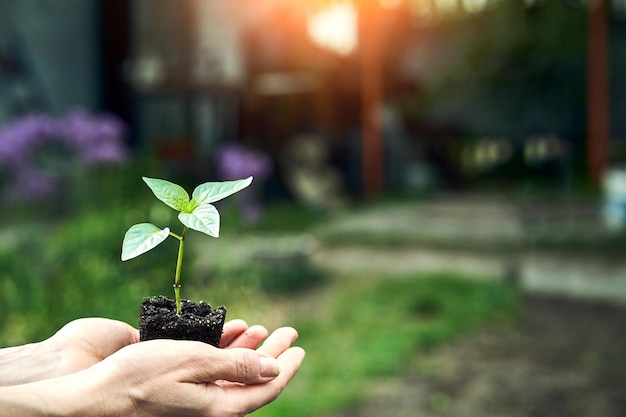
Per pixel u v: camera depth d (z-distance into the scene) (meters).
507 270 7.74
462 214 12.03
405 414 4.08
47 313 4.46
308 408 4.02
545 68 15.74
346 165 14.98
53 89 10.61
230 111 13.15
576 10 15.32
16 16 10.24
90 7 11.01
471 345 5.27
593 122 14.49
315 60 15.04
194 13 12.14
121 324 1.83
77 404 1.36
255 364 1.54
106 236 5.40
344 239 9.74
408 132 16.34
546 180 15.56
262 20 13.83
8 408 1.28
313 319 5.86
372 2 14.48
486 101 16.56
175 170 11.16
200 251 6.48
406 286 6.64
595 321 5.91
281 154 13.69
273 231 10.17
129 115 11.27
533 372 4.76
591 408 4.21
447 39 16.30
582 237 9.39
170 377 1.45
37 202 7.43
